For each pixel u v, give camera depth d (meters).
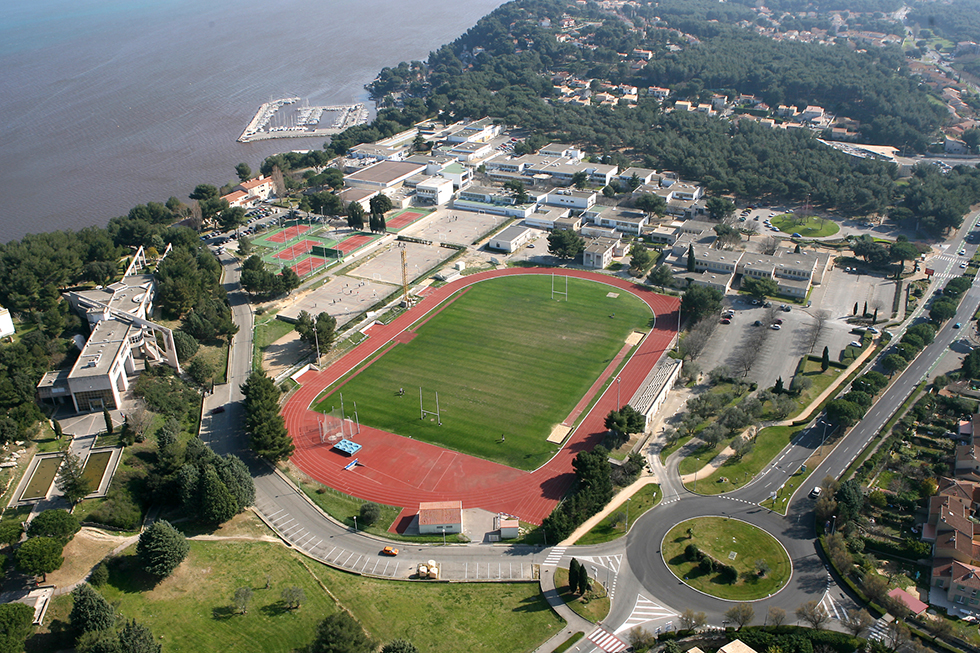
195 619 161.50
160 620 160.38
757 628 160.12
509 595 173.62
